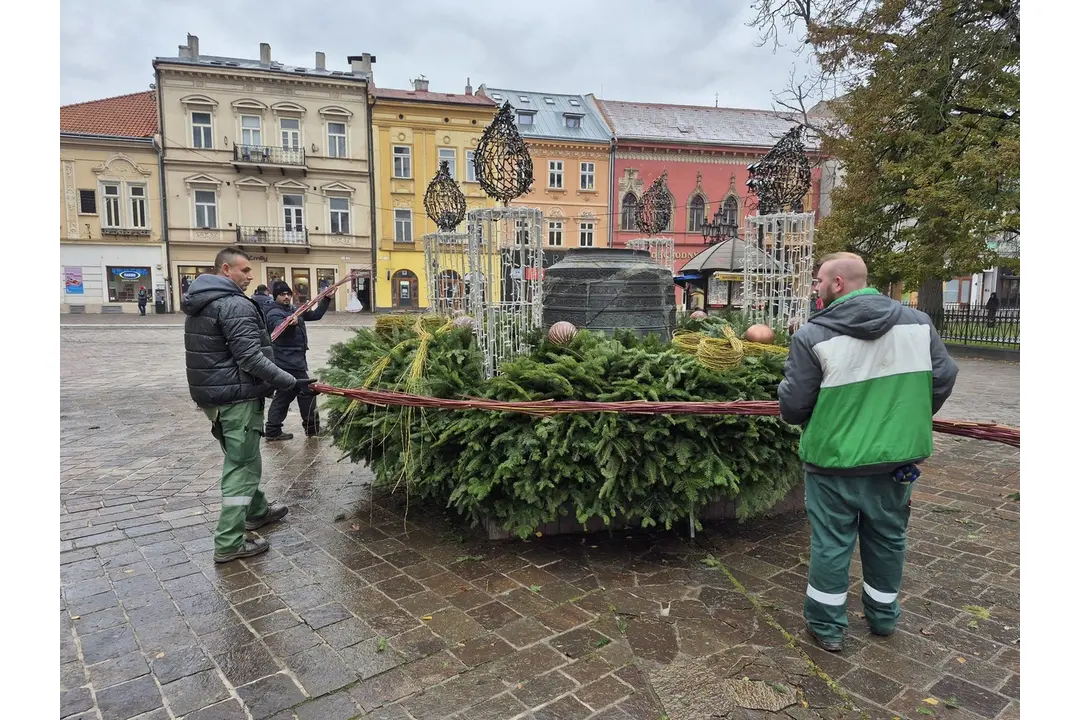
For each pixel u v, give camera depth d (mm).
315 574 3371
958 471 5457
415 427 3797
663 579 3324
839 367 2475
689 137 37438
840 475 2549
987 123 13961
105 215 30797
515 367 3738
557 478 3367
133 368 11992
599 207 36000
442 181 9430
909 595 3178
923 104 15000
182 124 30766
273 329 6297
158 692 2361
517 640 2732
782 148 6316
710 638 2754
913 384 2449
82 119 31141
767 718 2238
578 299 5504
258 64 33656
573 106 38031
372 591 3178
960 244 13969
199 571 3402
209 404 3436
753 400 3646
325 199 32969
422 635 2766
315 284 33469
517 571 3412
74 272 30734
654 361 3818
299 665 2539
